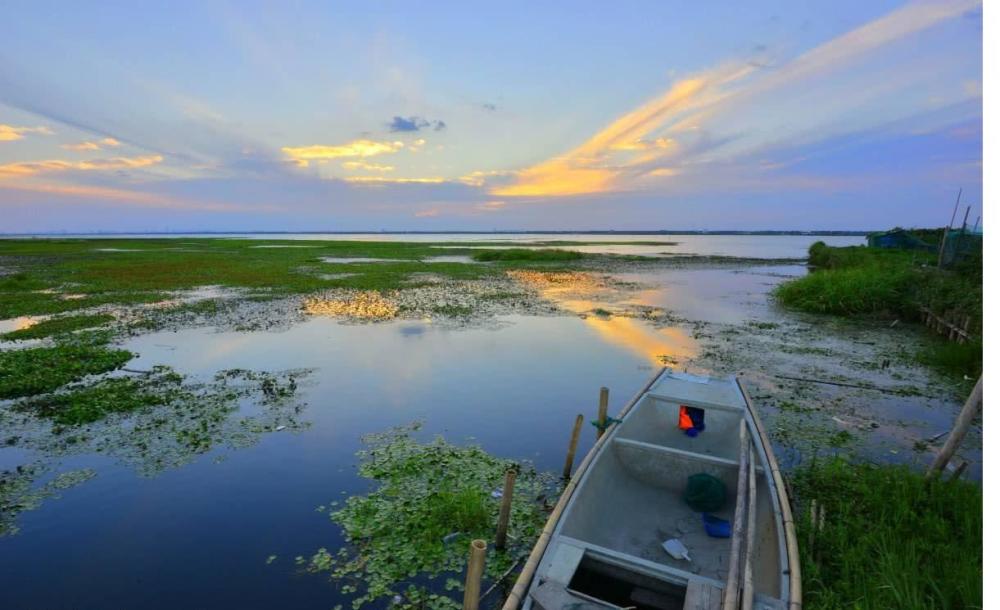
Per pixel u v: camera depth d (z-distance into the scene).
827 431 9.12
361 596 5.22
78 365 12.53
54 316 19.27
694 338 16.42
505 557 5.80
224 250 61.69
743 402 8.46
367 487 7.39
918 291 18.91
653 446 7.05
